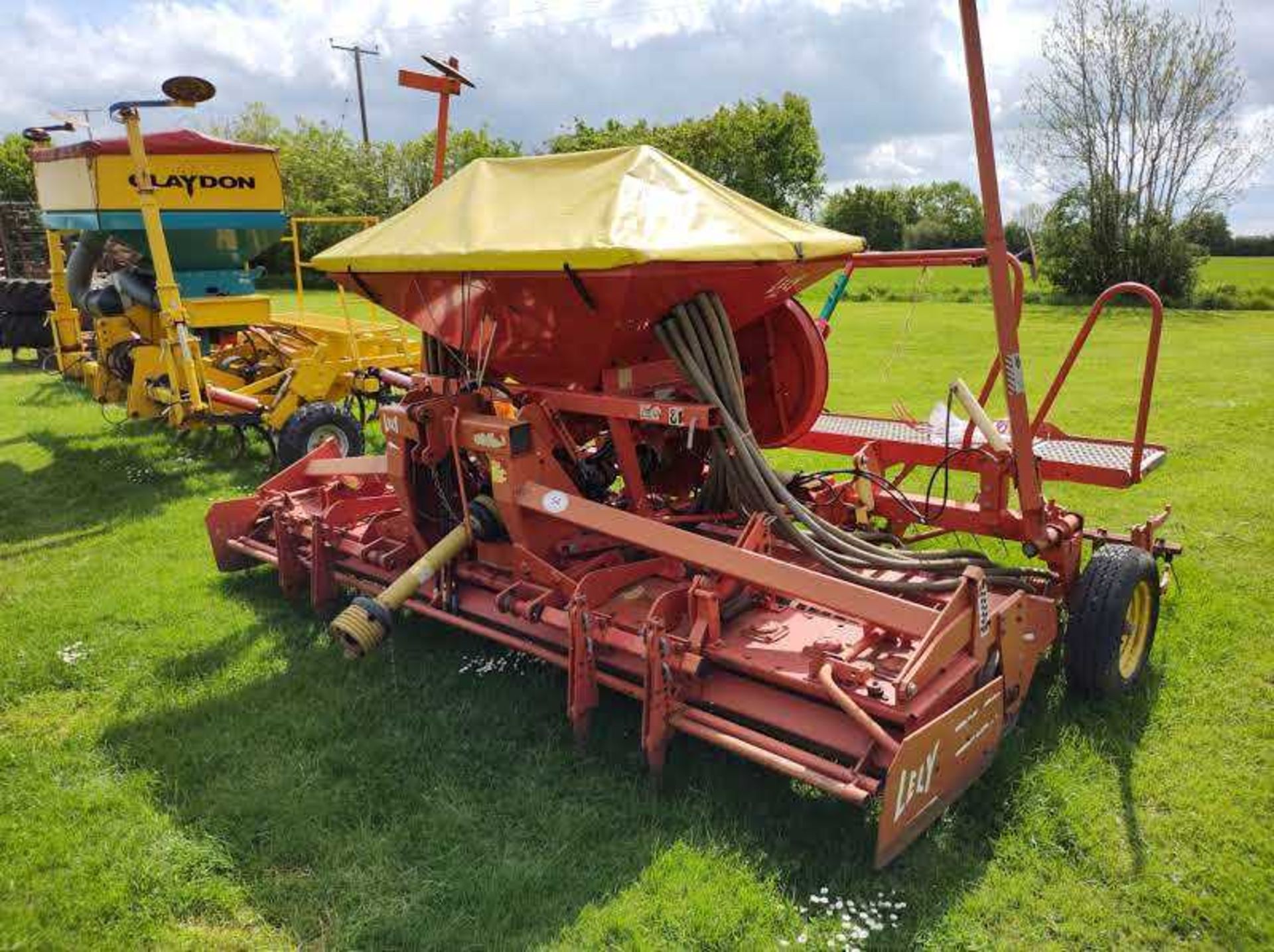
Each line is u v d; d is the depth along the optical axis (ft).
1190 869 11.43
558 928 10.48
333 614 18.37
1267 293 98.07
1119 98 96.53
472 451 15.21
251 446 32.55
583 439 16.61
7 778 13.55
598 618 13.23
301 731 14.48
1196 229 99.81
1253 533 22.91
